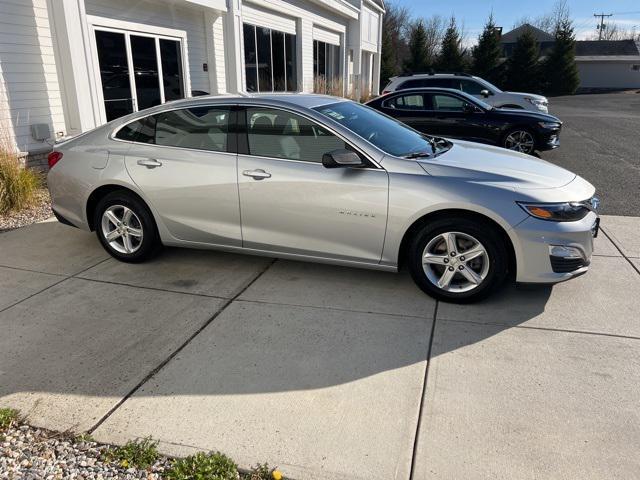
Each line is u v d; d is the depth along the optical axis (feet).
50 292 14.21
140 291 14.25
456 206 12.34
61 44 25.21
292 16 54.39
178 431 8.82
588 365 10.48
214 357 11.00
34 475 7.92
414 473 7.83
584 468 7.86
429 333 11.84
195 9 36.78
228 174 14.28
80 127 26.37
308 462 8.09
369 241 13.33
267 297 13.79
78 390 9.96
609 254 16.39
